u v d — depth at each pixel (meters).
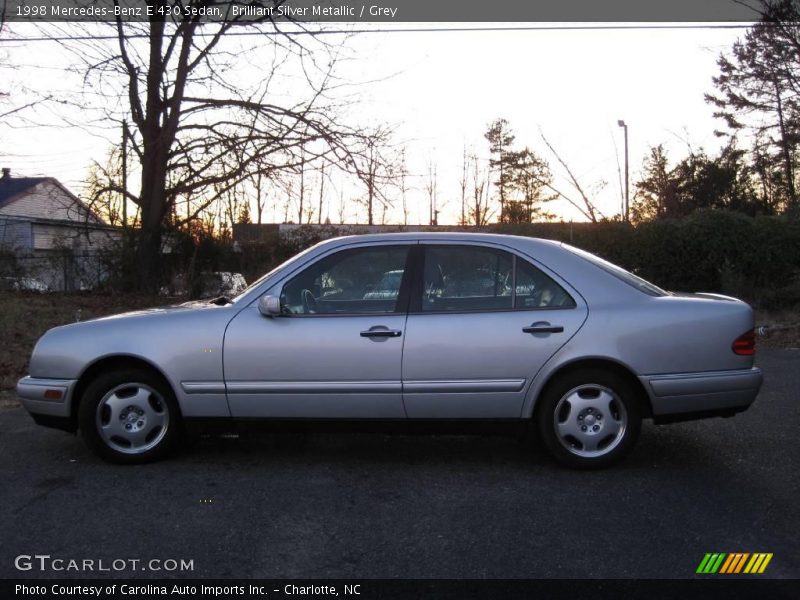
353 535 3.89
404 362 4.78
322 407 4.86
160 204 18.11
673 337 4.77
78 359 4.96
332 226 20.84
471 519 4.11
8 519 4.12
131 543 3.80
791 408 6.89
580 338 4.75
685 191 28.97
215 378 4.88
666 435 5.91
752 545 3.74
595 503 4.34
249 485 4.70
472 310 4.86
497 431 4.92
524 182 43.00
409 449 5.55
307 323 4.87
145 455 5.06
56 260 19.44
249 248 19.42
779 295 15.34
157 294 18.58
